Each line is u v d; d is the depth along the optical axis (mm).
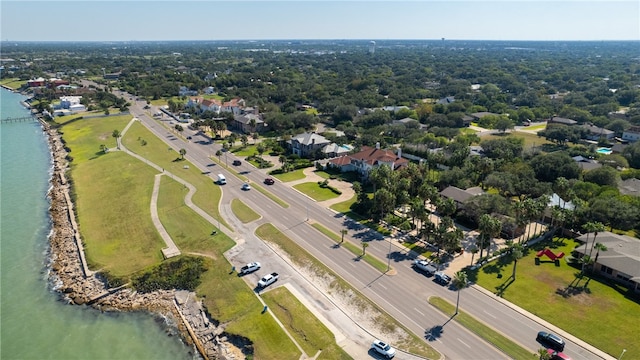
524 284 81125
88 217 113625
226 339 68750
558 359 61719
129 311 77438
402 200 107312
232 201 120438
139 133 196875
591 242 92188
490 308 73875
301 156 166625
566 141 190625
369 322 70500
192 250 93688
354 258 90062
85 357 67062
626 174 133875
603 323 70000
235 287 80375
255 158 162625
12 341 70375
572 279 82938
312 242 97000
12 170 156250
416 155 162750
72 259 94250
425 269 84438
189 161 157375
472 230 103625
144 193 125250
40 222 114062
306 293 78188
